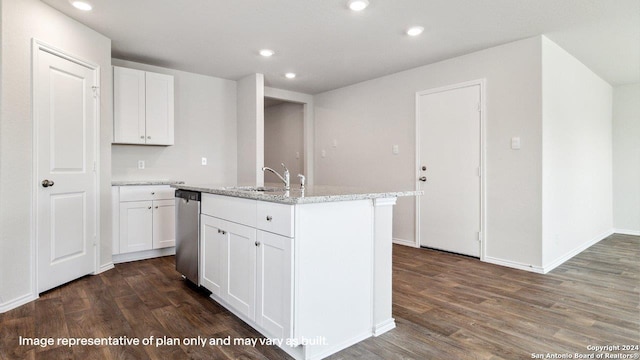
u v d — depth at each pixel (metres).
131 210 3.66
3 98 2.34
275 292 1.89
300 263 1.78
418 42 3.50
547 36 3.35
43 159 2.65
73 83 2.95
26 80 2.50
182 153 4.54
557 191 3.62
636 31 3.23
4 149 2.35
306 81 5.07
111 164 3.67
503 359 1.82
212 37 3.39
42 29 2.63
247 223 2.14
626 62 4.19
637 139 5.23
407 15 2.89
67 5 2.70
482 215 3.75
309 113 5.96
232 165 5.02
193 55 3.92
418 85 4.36
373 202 2.13
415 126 4.39
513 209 3.51
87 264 3.13
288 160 6.58
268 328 1.95
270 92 5.45
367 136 5.04
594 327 2.18
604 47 3.66
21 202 2.47
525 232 3.42
